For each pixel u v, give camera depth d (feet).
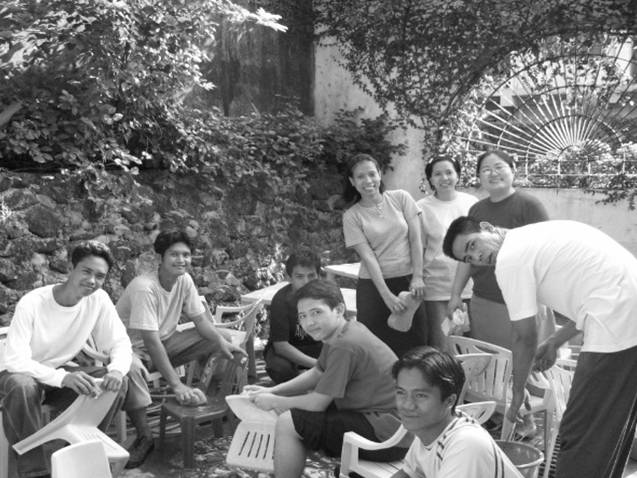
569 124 27.53
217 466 14.42
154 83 21.12
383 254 16.96
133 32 19.44
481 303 16.07
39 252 19.84
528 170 28.04
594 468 10.29
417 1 27.12
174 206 22.84
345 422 11.42
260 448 12.10
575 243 10.78
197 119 22.90
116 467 11.07
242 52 26.40
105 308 13.89
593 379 10.27
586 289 10.53
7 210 19.15
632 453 14.17
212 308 23.80
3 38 18.51
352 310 18.98
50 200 19.94
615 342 10.18
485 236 11.57
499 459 8.38
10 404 12.27
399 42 27.71
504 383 13.69
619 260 10.60
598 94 26.61
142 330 14.92
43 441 12.04
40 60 19.53
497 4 26.13
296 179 25.94
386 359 11.61
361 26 27.99
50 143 19.79
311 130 26.09
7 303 19.26
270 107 27.43
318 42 28.76
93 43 19.13
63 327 13.32
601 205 26.58
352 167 16.89
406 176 28.71
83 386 12.00
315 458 14.74
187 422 14.08
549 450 12.72
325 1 28.30
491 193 15.97
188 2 20.57
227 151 23.71
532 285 10.84
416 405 8.55
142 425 14.53
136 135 21.91
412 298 16.34
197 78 21.94
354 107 29.14
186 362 16.38
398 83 28.04
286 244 26.03
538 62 26.68
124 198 21.33
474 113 28.32
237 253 24.61
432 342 17.76
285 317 16.56
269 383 19.63
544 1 25.35
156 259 22.17
